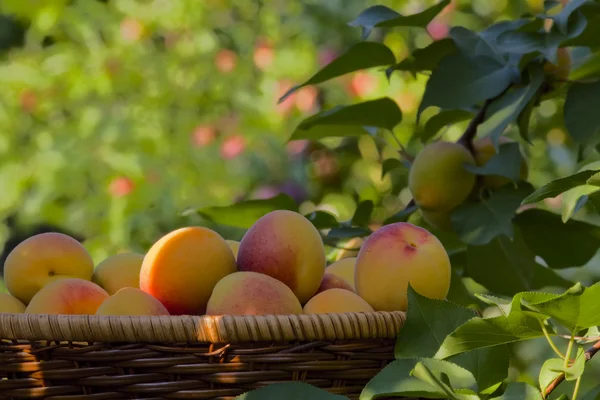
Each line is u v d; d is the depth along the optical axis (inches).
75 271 67.6
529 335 51.8
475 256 91.2
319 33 233.0
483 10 198.2
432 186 83.5
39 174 220.5
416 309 57.4
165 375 53.7
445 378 51.6
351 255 94.1
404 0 202.5
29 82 233.3
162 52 239.8
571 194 57.3
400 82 206.5
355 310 62.1
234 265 66.0
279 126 222.8
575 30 73.4
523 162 88.7
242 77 236.4
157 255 63.7
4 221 271.3
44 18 242.4
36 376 53.8
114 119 222.4
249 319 53.1
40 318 52.7
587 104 78.7
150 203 217.2
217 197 218.8
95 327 52.4
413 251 65.8
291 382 50.6
